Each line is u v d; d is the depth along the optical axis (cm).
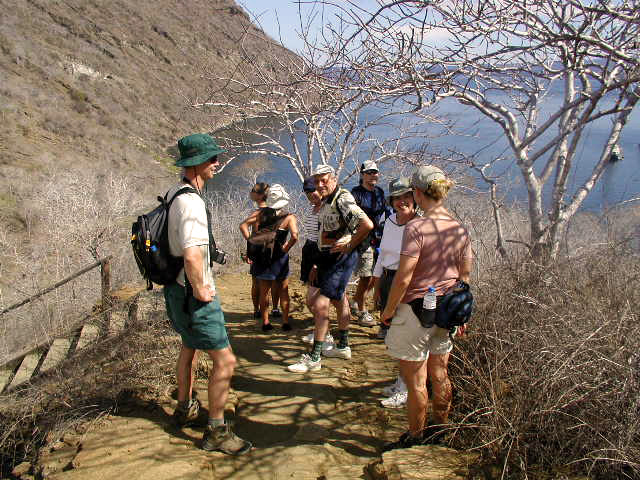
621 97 380
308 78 481
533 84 561
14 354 559
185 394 365
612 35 419
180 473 311
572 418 310
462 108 1508
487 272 453
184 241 312
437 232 316
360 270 575
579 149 1345
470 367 360
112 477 306
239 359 499
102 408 388
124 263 916
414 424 339
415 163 700
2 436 386
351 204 443
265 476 314
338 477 304
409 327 321
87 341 511
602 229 509
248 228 559
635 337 327
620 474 288
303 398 423
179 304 333
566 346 315
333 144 796
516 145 501
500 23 383
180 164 330
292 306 662
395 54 402
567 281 409
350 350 504
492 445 311
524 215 568
